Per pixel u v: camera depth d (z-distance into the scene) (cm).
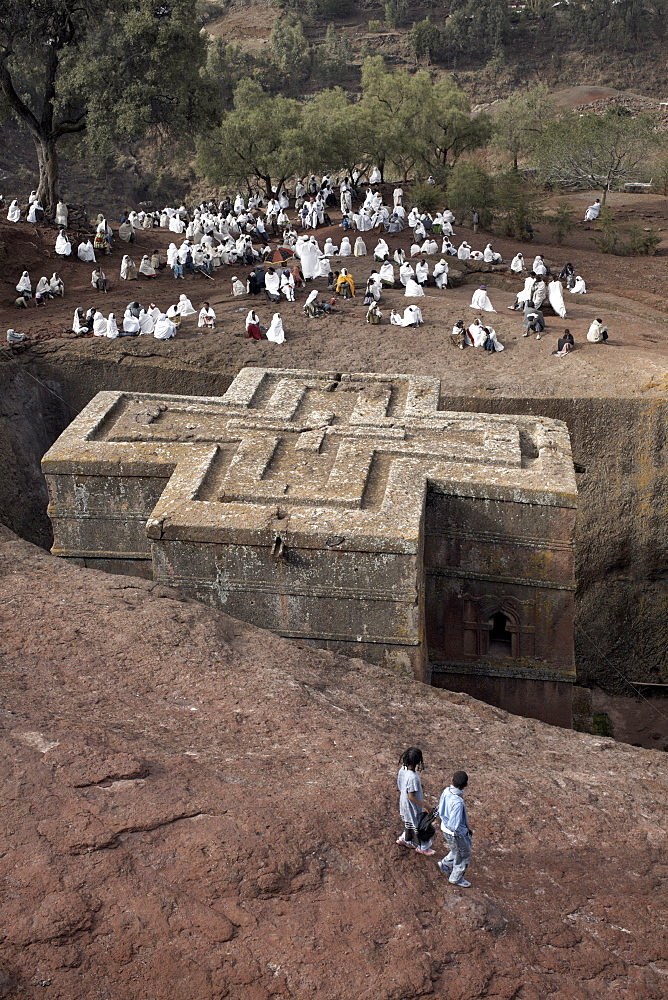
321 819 1053
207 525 1619
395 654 1666
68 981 831
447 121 5350
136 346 2842
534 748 1386
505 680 1930
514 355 2808
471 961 915
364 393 2155
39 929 862
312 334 2958
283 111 4966
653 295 3562
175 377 2778
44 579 1614
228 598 1675
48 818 988
